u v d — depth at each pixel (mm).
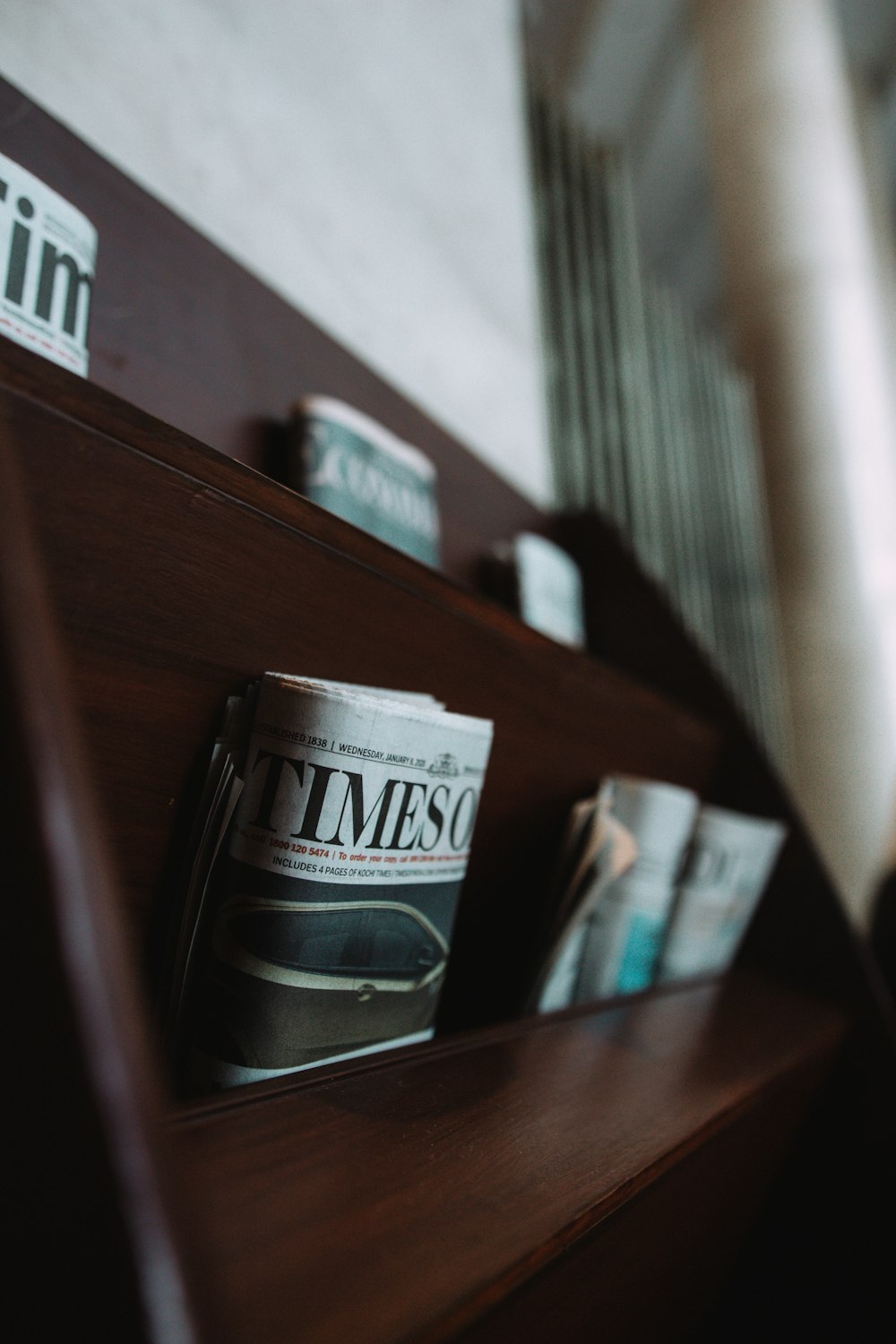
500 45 1581
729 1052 607
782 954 1039
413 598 518
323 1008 386
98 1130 175
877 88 5555
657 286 2787
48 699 195
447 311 1252
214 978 375
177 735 384
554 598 1087
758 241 3410
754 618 3006
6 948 188
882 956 1118
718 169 3625
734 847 869
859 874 2697
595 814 604
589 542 1324
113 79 766
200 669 389
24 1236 190
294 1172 282
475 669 583
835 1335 875
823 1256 906
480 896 643
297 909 374
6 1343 190
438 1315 226
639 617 1251
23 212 451
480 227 1380
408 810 413
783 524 3117
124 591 345
